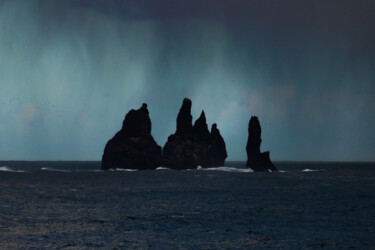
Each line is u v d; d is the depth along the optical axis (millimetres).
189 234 92312
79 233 91750
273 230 97562
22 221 105875
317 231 96625
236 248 80500
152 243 83500
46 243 82312
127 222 105875
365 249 80375
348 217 117562
